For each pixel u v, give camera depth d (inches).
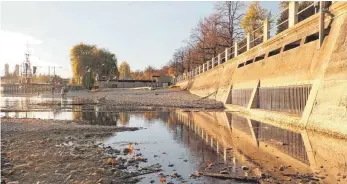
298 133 580.1
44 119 864.3
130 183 277.0
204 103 1519.4
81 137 560.7
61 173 304.2
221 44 2128.4
